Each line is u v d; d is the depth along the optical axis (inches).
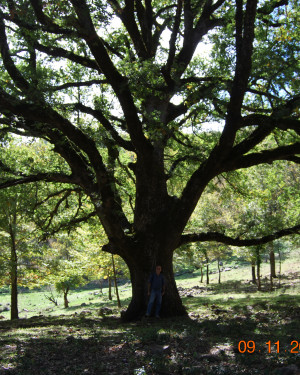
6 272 884.6
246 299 696.4
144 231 477.1
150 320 432.8
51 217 644.7
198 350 267.6
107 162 511.8
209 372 211.5
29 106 407.2
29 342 317.4
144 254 466.0
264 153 459.5
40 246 930.7
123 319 462.3
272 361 229.9
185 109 546.6
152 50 543.8
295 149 451.5
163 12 621.0
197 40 543.2
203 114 506.3
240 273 1595.7
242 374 206.5
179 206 472.7
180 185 753.6
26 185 670.5
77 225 693.9
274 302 551.5
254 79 454.0
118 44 581.3
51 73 444.1
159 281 450.0
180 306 471.2
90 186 474.3
